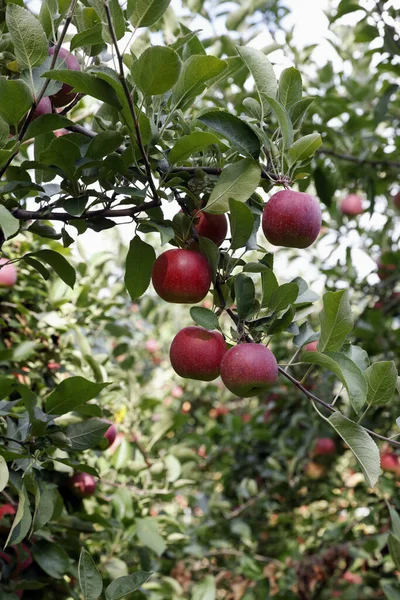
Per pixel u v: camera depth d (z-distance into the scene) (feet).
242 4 12.23
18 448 5.69
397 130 14.61
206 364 5.23
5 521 7.02
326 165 13.06
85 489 8.24
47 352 9.02
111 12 4.69
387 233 15.26
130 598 9.23
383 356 13.39
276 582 13.89
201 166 5.75
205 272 5.38
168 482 9.90
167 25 9.65
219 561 13.99
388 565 13.48
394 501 12.41
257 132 5.23
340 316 4.81
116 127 5.49
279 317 5.36
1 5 5.51
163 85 4.68
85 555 4.40
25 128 4.82
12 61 5.30
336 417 4.75
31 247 9.23
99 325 10.87
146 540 8.71
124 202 5.36
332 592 14.11
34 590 7.45
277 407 14.42
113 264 16.85
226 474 15.03
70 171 5.13
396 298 14.78
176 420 10.06
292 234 5.20
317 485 14.60
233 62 6.40
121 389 10.35
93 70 4.99
